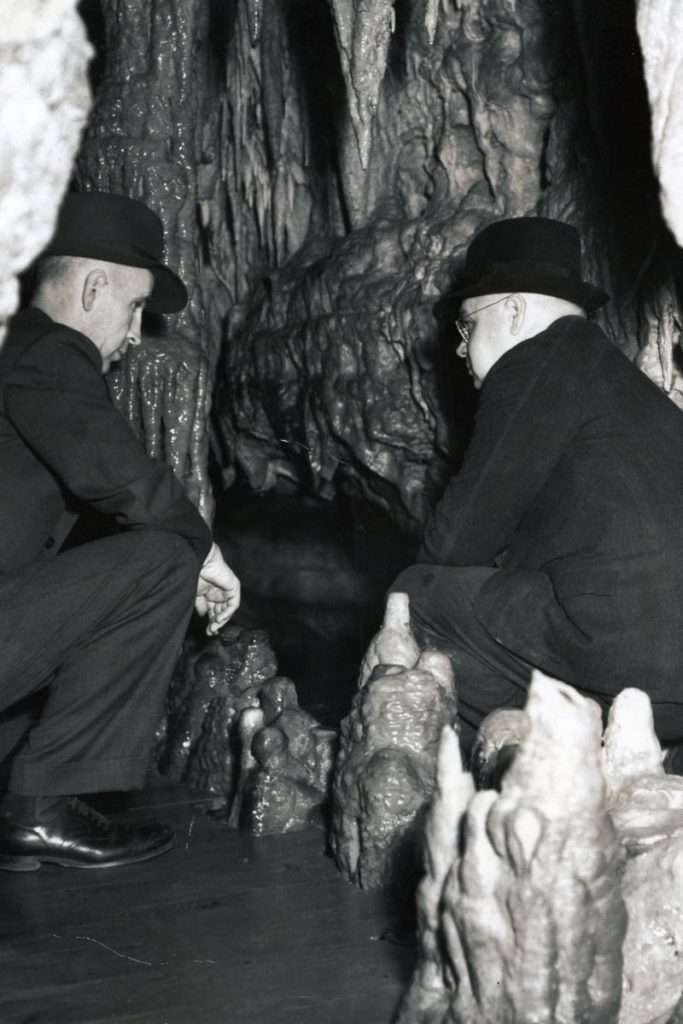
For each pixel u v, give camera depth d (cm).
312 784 354
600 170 423
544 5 446
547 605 314
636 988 206
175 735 411
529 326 333
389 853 293
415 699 301
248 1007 240
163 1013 239
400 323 464
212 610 358
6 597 309
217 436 575
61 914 291
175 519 320
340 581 568
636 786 226
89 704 315
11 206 245
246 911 288
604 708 315
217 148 539
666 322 386
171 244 453
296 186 542
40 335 321
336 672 549
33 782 313
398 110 500
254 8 507
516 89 457
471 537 326
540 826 195
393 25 413
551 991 198
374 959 259
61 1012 241
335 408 482
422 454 475
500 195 476
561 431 315
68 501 334
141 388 434
